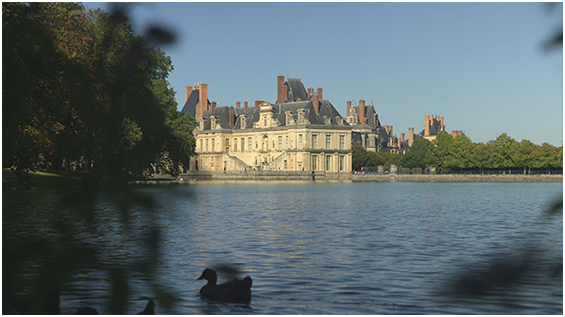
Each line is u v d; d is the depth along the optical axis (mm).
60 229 5137
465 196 87188
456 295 4152
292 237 31625
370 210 55156
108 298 5449
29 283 5352
